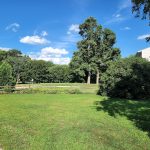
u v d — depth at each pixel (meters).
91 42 65.88
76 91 36.16
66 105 21.52
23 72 80.00
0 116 15.35
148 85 29.42
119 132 11.63
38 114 16.33
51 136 10.63
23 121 13.79
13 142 9.62
